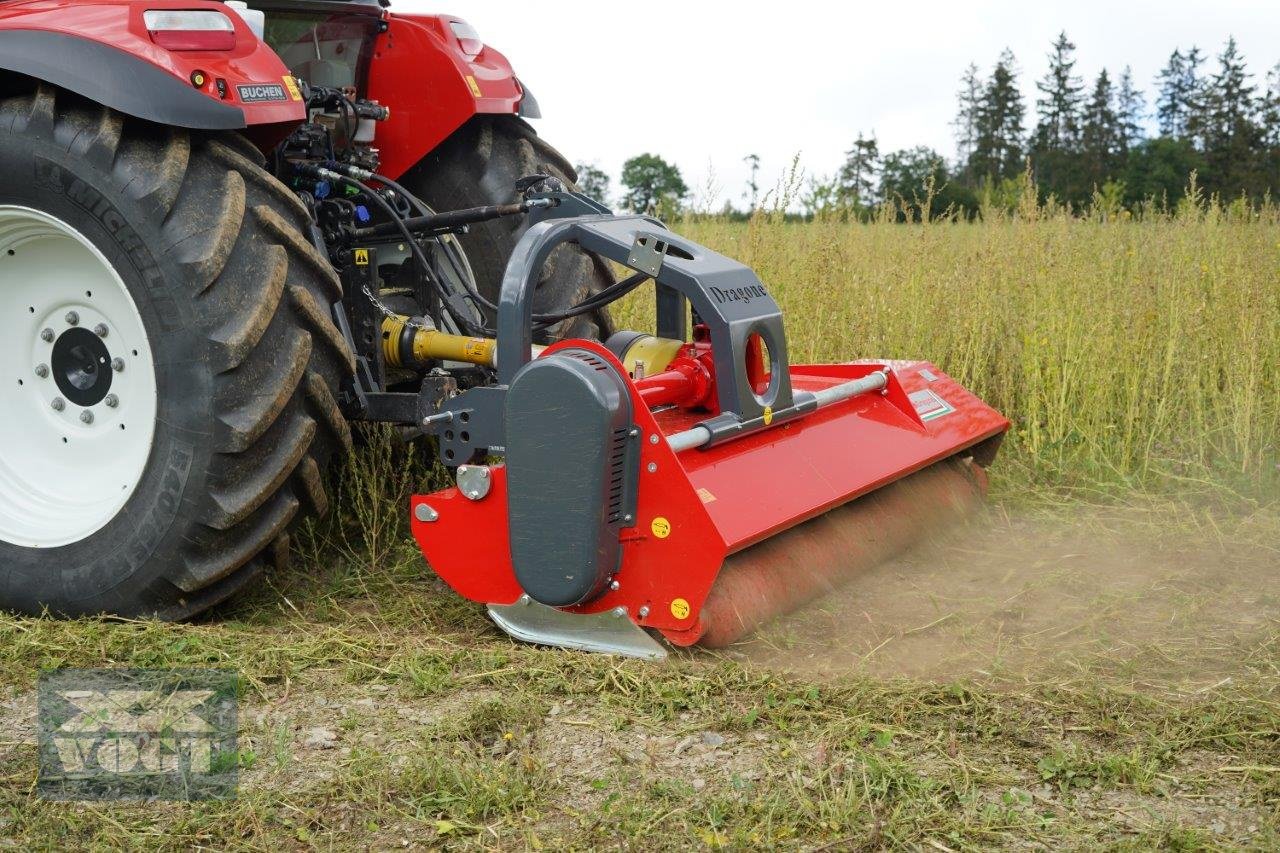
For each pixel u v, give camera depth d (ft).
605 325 13.88
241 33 10.56
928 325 18.25
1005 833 7.00
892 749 8.01
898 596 11.24
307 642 10.10
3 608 11.05
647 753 8.05
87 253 10.83
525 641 10.16
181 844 7.09
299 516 11.23
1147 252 21.04
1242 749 7.97
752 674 9.15
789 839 6.96
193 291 9.85
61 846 7.10
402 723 8.63
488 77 13.56
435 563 10.50
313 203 11.91
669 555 9.41
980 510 13.52
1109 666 9.57
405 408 11.35
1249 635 10.22
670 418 10.76
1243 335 16.65
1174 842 6.81
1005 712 8.51
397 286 12.93
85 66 9.93
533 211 11.80
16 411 11.64
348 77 13.57
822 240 20.12
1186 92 195.93
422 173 13.84
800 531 11.12
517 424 9.55
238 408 10.00
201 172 10.18
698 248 10.73
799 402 11.16
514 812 7.38
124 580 10.46
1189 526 13.51
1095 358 16.38
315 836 7.14
